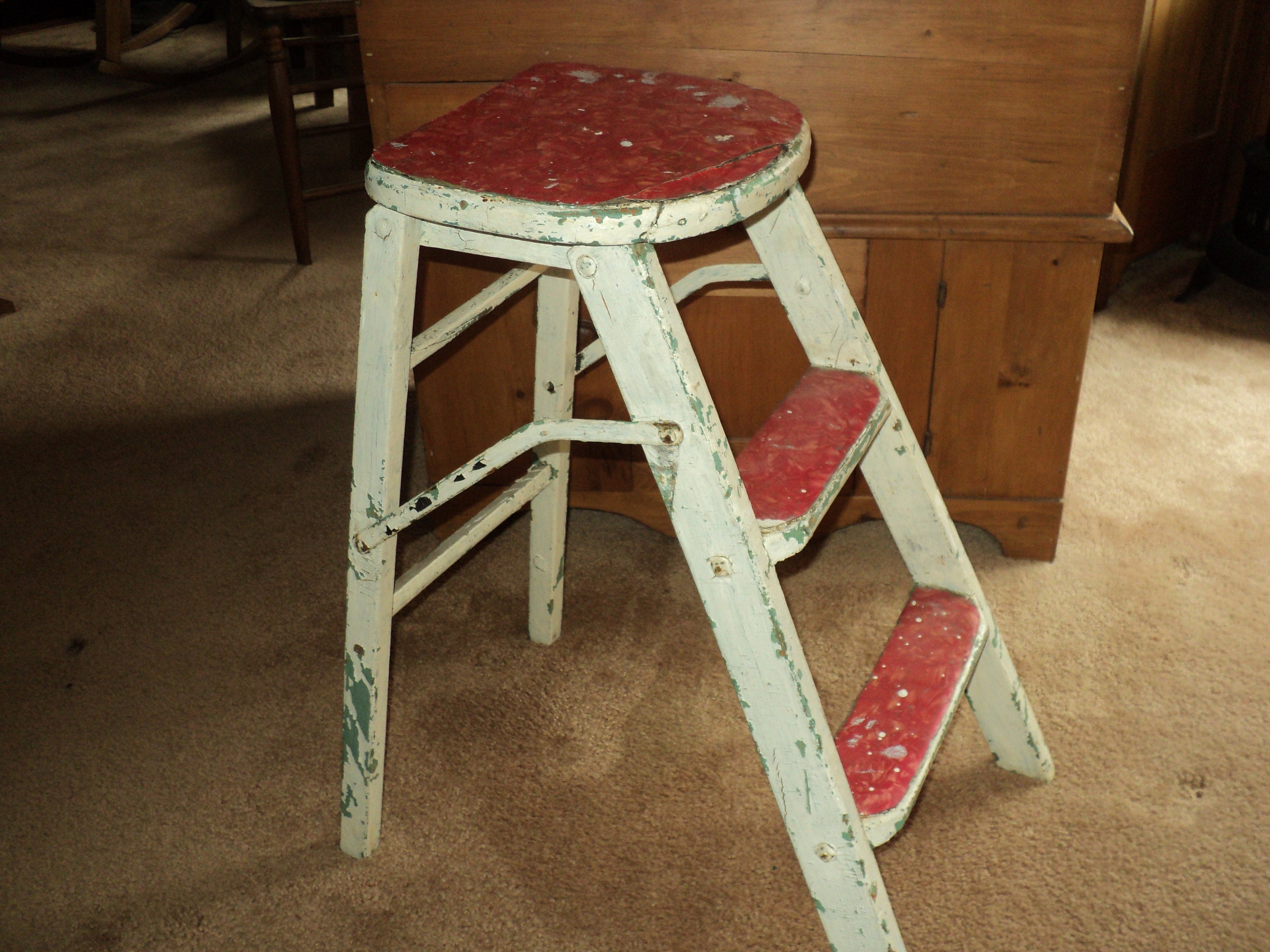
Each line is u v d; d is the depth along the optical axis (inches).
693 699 59.1
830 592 66.4
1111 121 52.9
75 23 196.1
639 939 46.9
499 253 36.4
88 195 130.4
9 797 54.3
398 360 39.4
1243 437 79.0
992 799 52.6
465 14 52.6
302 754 56.6
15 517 75.2
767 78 53.1
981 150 54.4
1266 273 91.4
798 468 39.5
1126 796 52.4
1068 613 63.7
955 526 70.4
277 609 66.6
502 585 68.1
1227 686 58.3
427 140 37.8
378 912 48.5
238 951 47.1
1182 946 45.6
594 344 52.7
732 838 51.2
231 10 170.4
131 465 80.7
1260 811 51.3
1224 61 100.5
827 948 46.2
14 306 103.0
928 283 58.8
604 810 52.9
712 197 33.1
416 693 60.0
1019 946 46.0
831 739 39.4
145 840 52.1
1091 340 92.7
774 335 61.8
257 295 105.7
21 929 48.0
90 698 60.2
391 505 42.3
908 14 50.9
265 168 137.5
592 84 44.0
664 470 35.7
